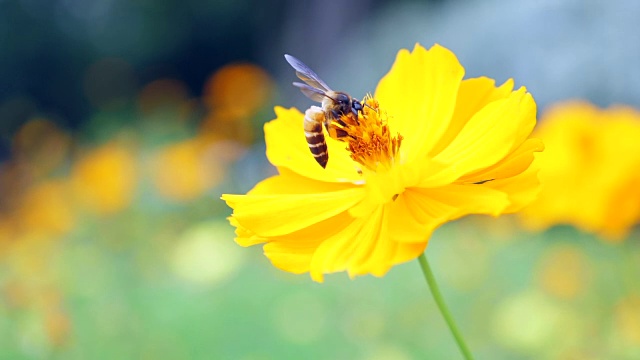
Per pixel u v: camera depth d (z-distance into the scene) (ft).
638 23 2.41
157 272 1.78
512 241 1.87
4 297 1.22
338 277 1.77
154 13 5.23
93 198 2.03
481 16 2.78
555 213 1.17
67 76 5.29
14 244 2.02
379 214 0.88
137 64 5.36
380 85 0.96
